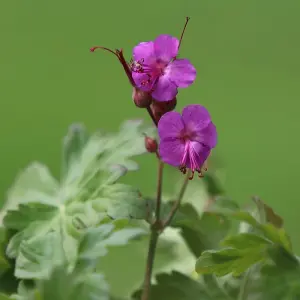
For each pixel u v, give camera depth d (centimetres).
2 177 194
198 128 79
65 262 77
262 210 81
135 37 270
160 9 281
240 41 265
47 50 263
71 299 74
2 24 275
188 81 80
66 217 81
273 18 271
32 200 84
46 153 207
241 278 82
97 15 279
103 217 80
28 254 78
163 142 79
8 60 253
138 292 81
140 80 80
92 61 258
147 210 80
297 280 78
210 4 280
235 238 78
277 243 78
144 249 89
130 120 85
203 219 83
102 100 232
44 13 280
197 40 266
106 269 88
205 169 82
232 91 237
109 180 81
